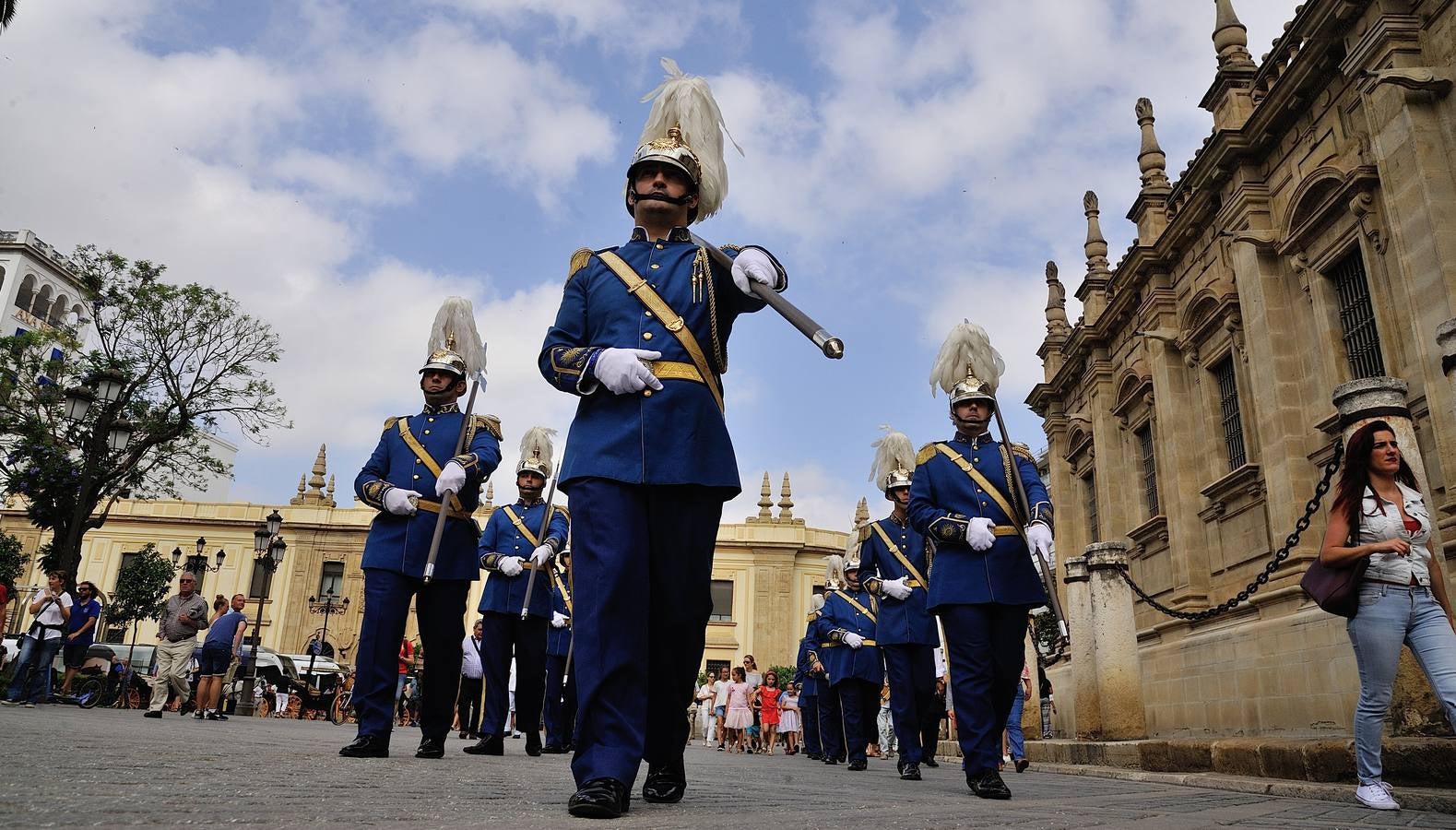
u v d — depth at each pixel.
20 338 24.47
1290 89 11.88
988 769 5.36
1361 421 6.15
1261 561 12.48
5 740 4.18
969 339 6.54
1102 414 18.11
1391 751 5.75
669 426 3.22
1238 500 13.12
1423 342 9.34
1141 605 16.42
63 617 14.66
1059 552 20.56
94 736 5.30
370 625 5.73
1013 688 5.80
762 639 43.66
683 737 3.41
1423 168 9.40
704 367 3.36
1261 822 3.69
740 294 3.45
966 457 6.11
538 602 8.42
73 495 23.34
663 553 3.25
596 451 3.18
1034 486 5.84
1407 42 9.97
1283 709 10.70
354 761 4.82
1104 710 10.77
